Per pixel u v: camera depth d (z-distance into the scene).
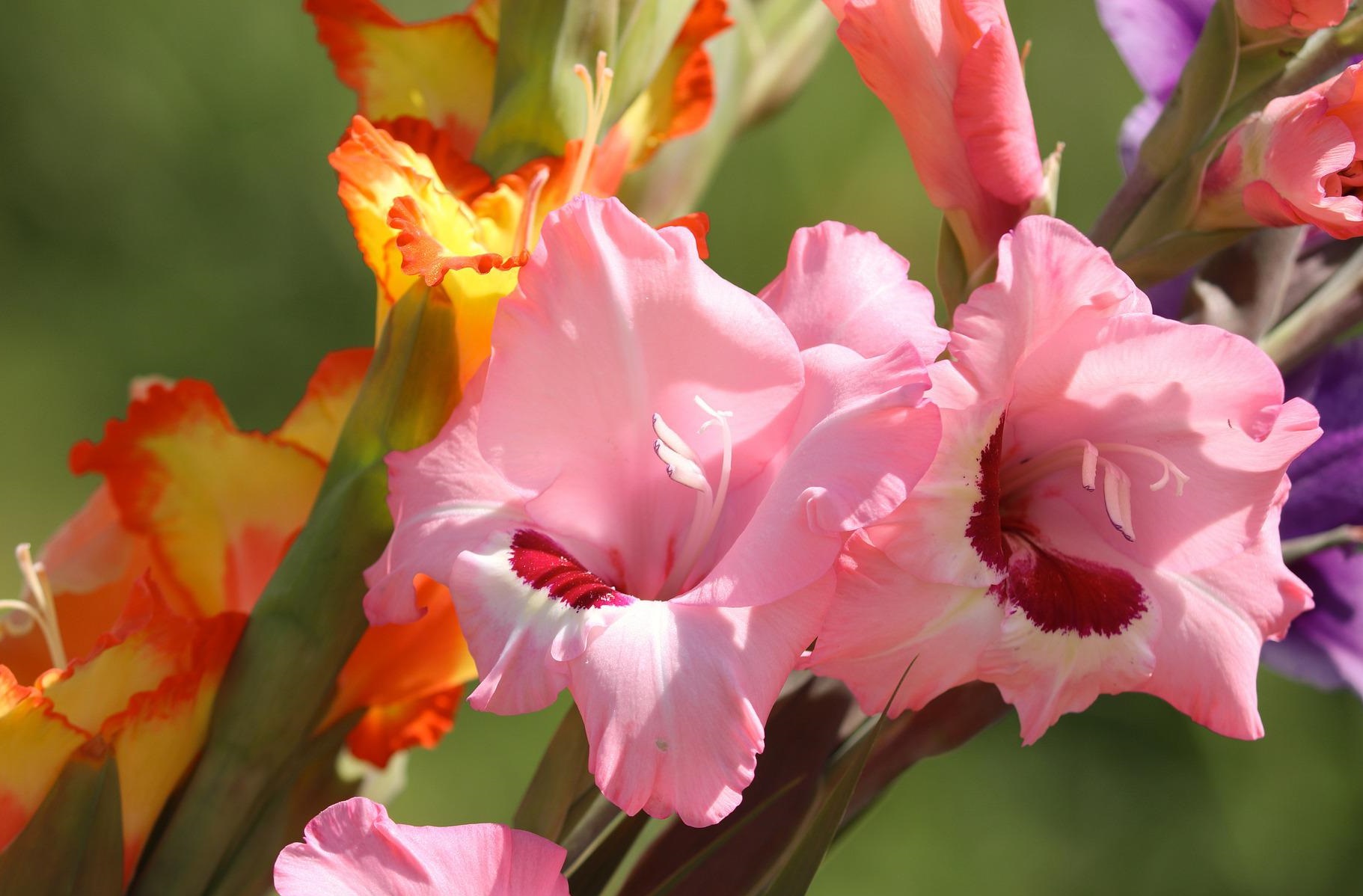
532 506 0.75
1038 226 0.73
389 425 0.75
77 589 0.81
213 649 0.76
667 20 0.78
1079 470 0.77
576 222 0.73
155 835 0.77
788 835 0.76
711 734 0.71
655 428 0.74
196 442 0.80
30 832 0.75
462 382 0.75
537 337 0.74
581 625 0.72
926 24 0.76
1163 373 0.75
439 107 0.80
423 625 0.78
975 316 0.73
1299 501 0.84
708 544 0.76
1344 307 0.81
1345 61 0.78
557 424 0.75
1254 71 0.77
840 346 0.74
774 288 0.76
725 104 0.85
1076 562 0.76
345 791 0.80
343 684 0.78
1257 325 0.80
